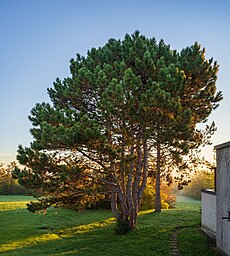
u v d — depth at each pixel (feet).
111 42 64.90
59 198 59.21
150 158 74.95
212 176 112.98
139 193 63.26
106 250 48.14
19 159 55.52
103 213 92.43
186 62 62.64
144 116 51.47
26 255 47.85
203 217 59.93
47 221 80.38
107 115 52.70
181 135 54.80
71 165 56.85
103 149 50.83
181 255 43.70
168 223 69.21
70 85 58.59
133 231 60.23
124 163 52.80
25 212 97.40
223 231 43.24
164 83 52.42
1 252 50.80
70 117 54.75
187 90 64.28
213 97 69.97
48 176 56.65
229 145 40.98
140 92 53.42
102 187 62.69
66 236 62.95
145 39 64.28
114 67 59.47
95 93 58.65
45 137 50.83
